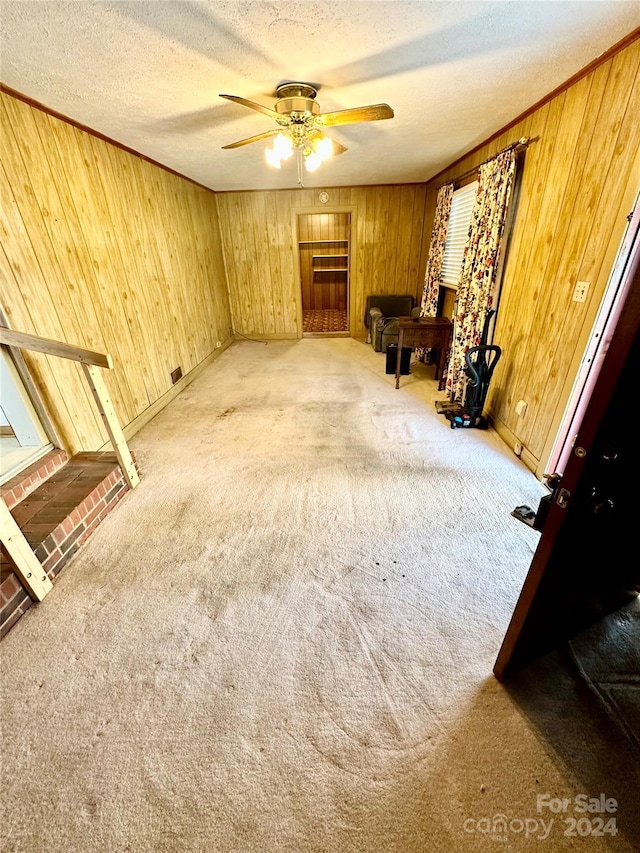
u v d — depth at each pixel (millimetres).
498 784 1103
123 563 1939
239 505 2363
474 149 3613
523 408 2770
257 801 1085
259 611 1666
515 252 2908
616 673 1383
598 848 980
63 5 1397
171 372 4074
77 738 1241
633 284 747
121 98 2250
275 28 1596
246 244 5879
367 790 1101
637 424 908
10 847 1014
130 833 1032
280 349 5941
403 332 4074
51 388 2338
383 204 5555
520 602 1203
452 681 1373
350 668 1429
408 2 1440
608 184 1887
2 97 2008
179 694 1359
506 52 1830
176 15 1485
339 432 3260
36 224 2234
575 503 970
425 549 1982
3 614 1576
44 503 2057
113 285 3020
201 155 3508
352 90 2250
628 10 1509
